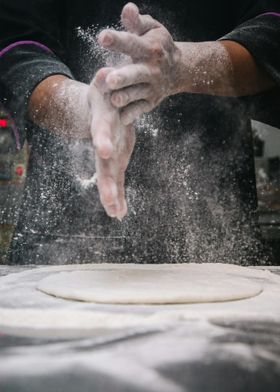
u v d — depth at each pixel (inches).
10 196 79.0
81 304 32.0
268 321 27.5
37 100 47.1
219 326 26.4
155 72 35.0
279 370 20.0
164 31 36.7
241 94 50.5
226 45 46.9
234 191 56.9
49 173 56.1
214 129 56.9
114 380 18.9
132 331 25.3
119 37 32.2
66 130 46.1
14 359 21.0
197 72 42.7
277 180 95.6
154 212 54.6
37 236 54.8
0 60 52.5
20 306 31.4
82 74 57.3
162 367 20.1
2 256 61.7
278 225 72.2
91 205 54.9
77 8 58.1
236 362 20.7
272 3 54.4
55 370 19.7
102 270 43.1
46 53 53.9
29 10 55.4
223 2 59.0
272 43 47.7
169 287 34.4
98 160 32.4
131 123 35.5
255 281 40.1
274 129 97.5
